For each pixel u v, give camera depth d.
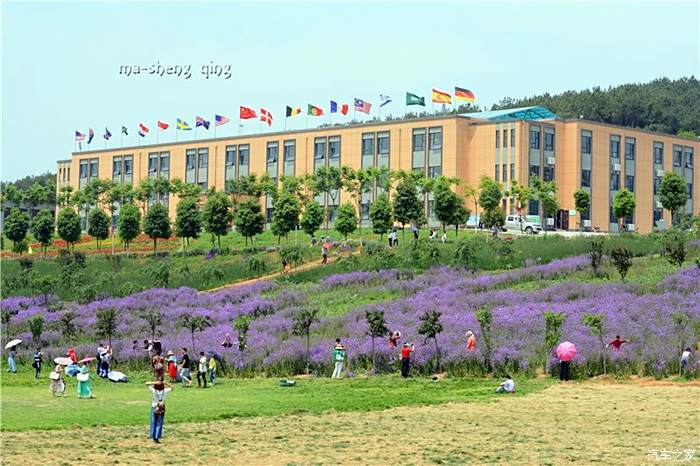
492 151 171.88
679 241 96.00
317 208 142.12
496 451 38.59
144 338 81.56
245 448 39.69
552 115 183.25
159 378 48.97
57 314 96.00
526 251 106.06
